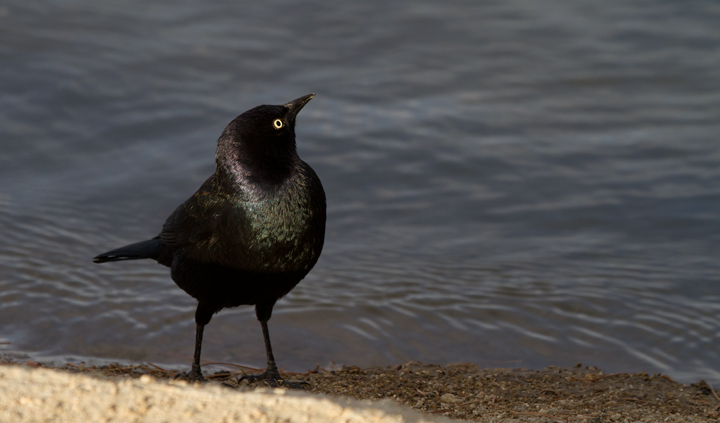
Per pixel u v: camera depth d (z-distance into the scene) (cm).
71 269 1158
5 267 1134
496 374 880
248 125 729
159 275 1176
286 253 735
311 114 1712
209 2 2166
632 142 1642
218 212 735
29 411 496
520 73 1886
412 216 1402
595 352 995
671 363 971
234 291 759
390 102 1769
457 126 1683
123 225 1322
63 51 1852
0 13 1978
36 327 994
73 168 1496
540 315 1080
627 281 1173
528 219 1392
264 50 1936
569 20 2136
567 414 716
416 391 795
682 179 1507
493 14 2161
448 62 1927
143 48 1903
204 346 973
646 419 711
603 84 1855
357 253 1268
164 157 1543
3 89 1692
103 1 2123
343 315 1064
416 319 1060
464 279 1180
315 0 2189
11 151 1521
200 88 1772
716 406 777
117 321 1023
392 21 2100
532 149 1616
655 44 2017
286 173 735
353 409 527
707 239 1310
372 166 1549
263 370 903
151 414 497
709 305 1105
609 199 1445
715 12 2169
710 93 1819
